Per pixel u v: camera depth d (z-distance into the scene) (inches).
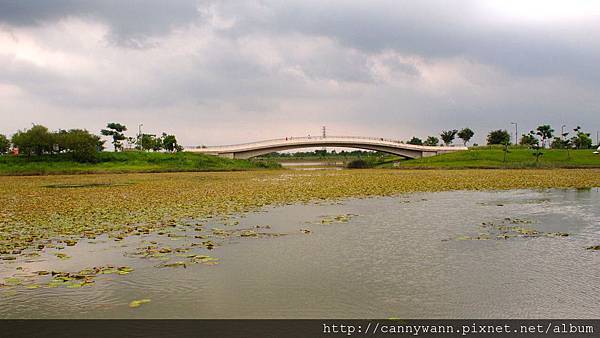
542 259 563.8
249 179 2298.2
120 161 3700.8
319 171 3358.8
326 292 447.8
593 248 618.2
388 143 4512.8
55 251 629.9
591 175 2319.1
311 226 810.8
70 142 3570.4
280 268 531.2
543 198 1256.2
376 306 411.8
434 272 511.5
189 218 912.3
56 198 1360.7
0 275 517.3
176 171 3427.7
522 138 5703.7
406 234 728.3
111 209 1060.5
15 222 885.8
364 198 1288.1
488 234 722.2
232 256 589.3
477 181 1926.7
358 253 600.1
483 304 414.9
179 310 406.0
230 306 414.0
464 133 5851.4
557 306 410.3
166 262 562.3
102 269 526.6
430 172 2864.2
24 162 3481.8
